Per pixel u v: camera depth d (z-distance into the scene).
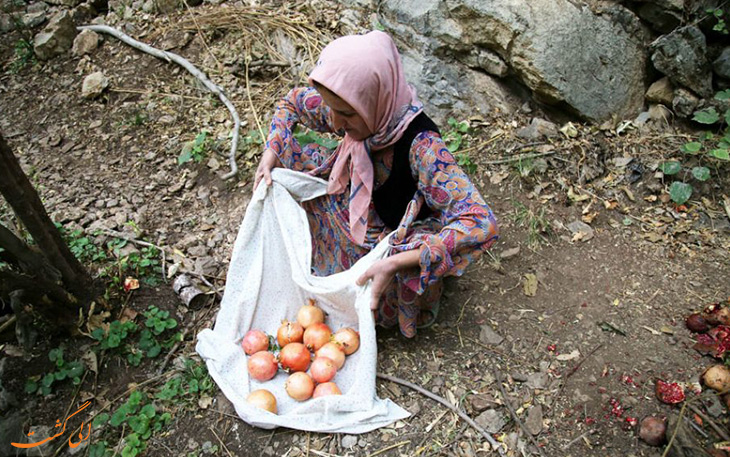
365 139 2.15
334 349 2.27
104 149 3.67
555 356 2.42
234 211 3.18
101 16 4.71
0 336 2.47
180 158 3.41
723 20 3.21
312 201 2.52
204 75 3.97
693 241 2.89
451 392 2.29
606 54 3.39
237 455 2.11
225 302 2.43
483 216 2.00
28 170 3.54
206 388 2.31
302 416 2.12
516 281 2.77
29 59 4.42
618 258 2.85
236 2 4.49
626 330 2.52
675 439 2.04
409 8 3.65
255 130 3.60
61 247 2.39
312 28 4.09
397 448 2.11
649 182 3.15
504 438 2.13
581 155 3.26
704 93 3.31
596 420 2.18
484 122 3.52
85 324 2.51
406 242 2.18
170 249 2.94
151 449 2.15
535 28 3.26
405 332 2.41
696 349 2.41
